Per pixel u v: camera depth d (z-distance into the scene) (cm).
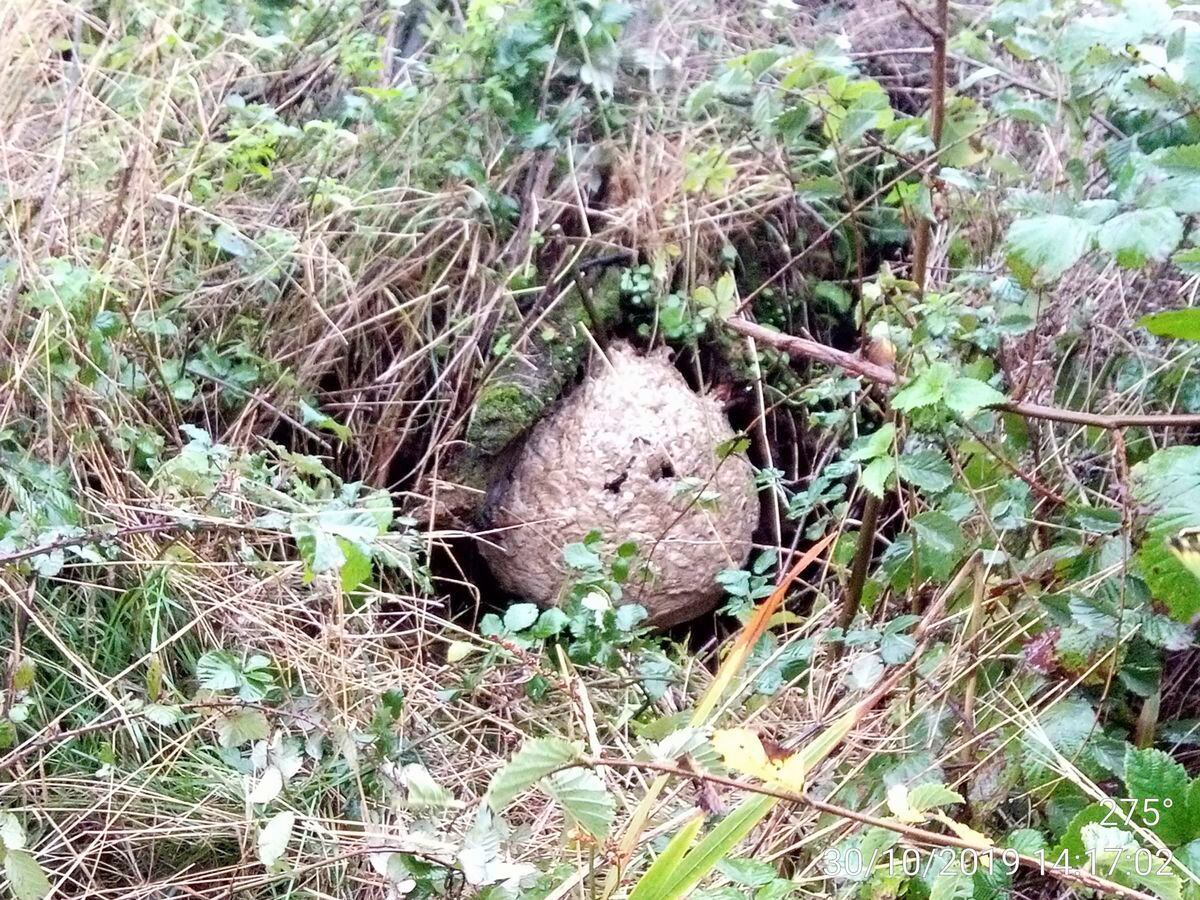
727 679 117
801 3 259
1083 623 116
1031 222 100
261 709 127
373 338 209
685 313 205
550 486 192
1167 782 96
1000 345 136
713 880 116
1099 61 115
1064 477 141
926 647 138
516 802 141
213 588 154
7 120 193
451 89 212
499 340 201
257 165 198
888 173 200
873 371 124
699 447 193
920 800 93
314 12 226
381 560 147
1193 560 99
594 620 150
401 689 154
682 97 227
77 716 143
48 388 154
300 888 131
